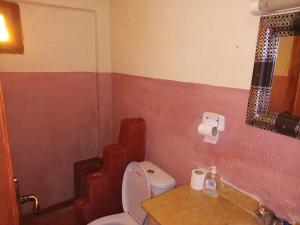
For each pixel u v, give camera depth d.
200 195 1.25
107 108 2.44
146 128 1.86
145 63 1.78
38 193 2.24
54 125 2.20
